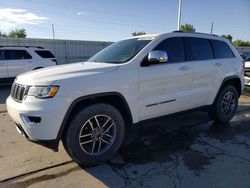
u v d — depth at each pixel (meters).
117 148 3.39
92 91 3.04
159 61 3.43
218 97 4.71
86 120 3.07
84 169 3.18
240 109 6.20
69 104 2.89
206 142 4.04
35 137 2.86
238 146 3.88
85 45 19.72
